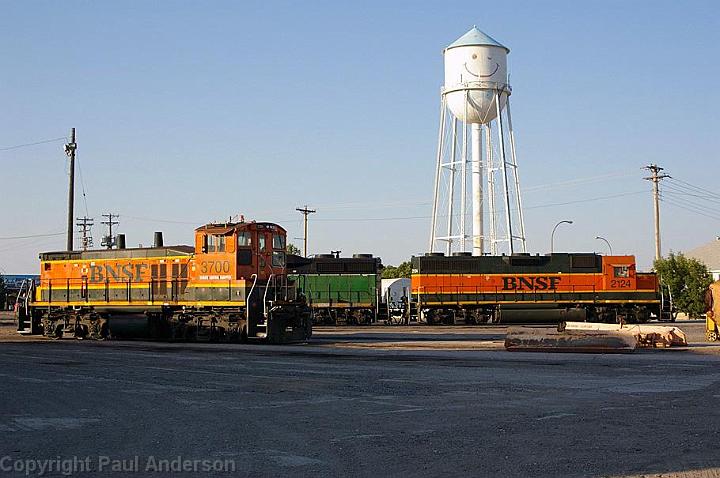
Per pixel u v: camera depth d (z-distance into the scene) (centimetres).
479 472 959
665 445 1117
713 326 3666
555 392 1694
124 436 1191
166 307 3634
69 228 4878
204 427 1268
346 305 5450
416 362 2416
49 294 4100
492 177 6184
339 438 1173
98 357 2630
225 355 2703
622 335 2786
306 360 2492
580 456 1047
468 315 5466
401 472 960
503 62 6134
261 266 3472
